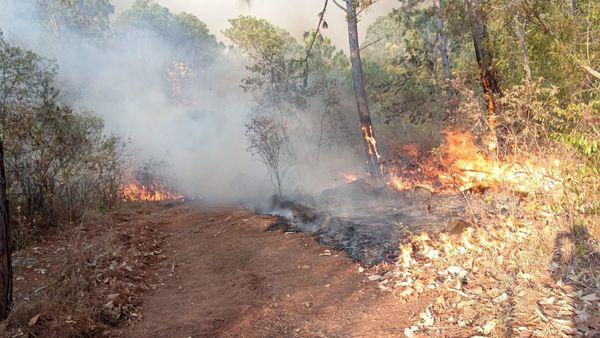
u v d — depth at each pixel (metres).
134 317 5.11
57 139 8.87
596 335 3.15
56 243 7.63
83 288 5.40
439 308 4.09
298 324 4.39
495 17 9.99
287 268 5.96
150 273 6.68
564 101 6.94
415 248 5.58
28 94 9.25
